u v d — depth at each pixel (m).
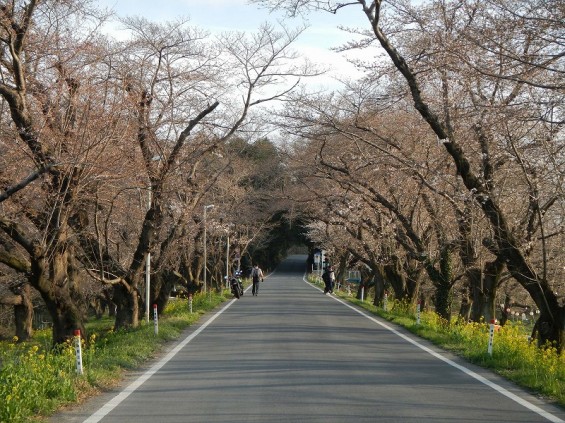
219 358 14.02
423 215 25.94
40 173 13.25
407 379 11.43
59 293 16.67
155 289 27.59
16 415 7.87
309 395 9.87
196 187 23.19
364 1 14.72
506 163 16.67
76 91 15.14
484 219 18.77
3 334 34.47
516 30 12.27
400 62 14.95
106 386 10.66
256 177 46.53
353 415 8.55
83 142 14.66
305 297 40.31
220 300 35.53
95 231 20.20
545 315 15.20
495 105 13.87
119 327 22.55
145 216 22.86
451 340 16.91
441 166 19.53
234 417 8.43
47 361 11.38
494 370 12.48
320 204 29.97
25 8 14.27
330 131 20.45
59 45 15.59
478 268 20.95
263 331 19.78
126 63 18.95
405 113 20.77
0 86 14.05
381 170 21.44
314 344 16.48
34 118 14.93
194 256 39.41
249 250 67.94
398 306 29.02
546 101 13.40
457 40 14.16
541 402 9.55
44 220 15.76
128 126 16.53
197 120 20.27
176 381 11.22
